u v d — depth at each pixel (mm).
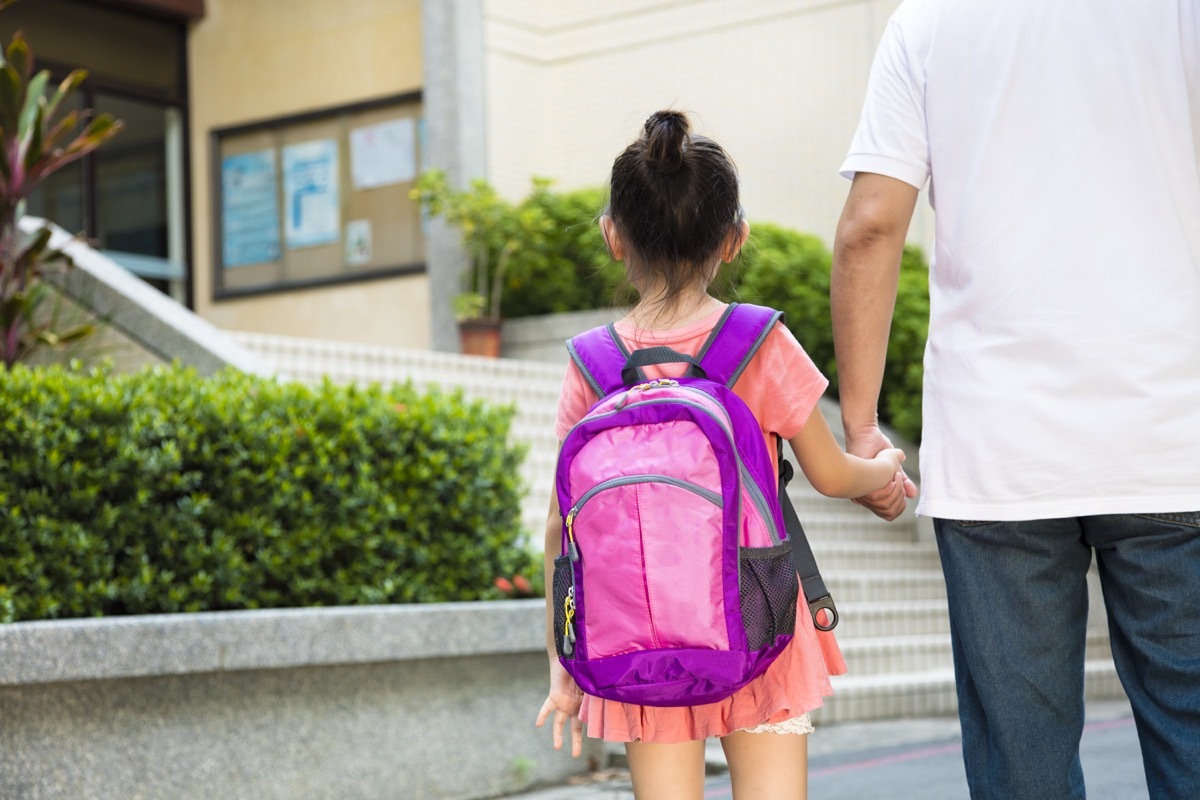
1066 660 2127
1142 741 2131
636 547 1986
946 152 2191
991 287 2119
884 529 10070
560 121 13609
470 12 12852
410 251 13273
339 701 4750
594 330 2324
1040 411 2062
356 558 5277
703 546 1979
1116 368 2031
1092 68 2074
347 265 13609
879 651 7828
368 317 13352
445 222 12352
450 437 5625
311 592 5129
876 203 2266
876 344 2312
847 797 4984
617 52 13484
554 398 9914
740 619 1985
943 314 2205
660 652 1968
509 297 12352
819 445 2256
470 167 12734
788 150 12867
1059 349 2061
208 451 4977
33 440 4676
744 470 2068
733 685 1978
